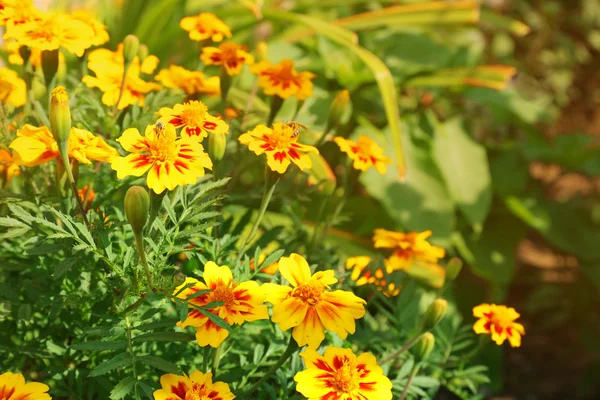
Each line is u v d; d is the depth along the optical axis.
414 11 1.25
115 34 1.26
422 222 1.31
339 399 0.68
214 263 0.72
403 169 1.03
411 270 1.03
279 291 0.70
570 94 2.28
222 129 0.74
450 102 1.56
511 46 2.04
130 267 0.72
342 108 0.83
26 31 0.77
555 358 1.61
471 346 1.29
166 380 0.68
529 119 1.53
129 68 0.83
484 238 1.55
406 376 0.80
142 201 0.67
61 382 0.76
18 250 0.79
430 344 0.75
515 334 0.79
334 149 1.12
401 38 1.51
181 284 0.71
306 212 1.00
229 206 0.85
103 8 1.27
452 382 0.83
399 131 1.04
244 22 1.22
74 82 0.85
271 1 1.40
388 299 0.83
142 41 1.23
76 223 0.70
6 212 0.80
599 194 1.82
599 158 1.73
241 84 1.19
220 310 0.69
